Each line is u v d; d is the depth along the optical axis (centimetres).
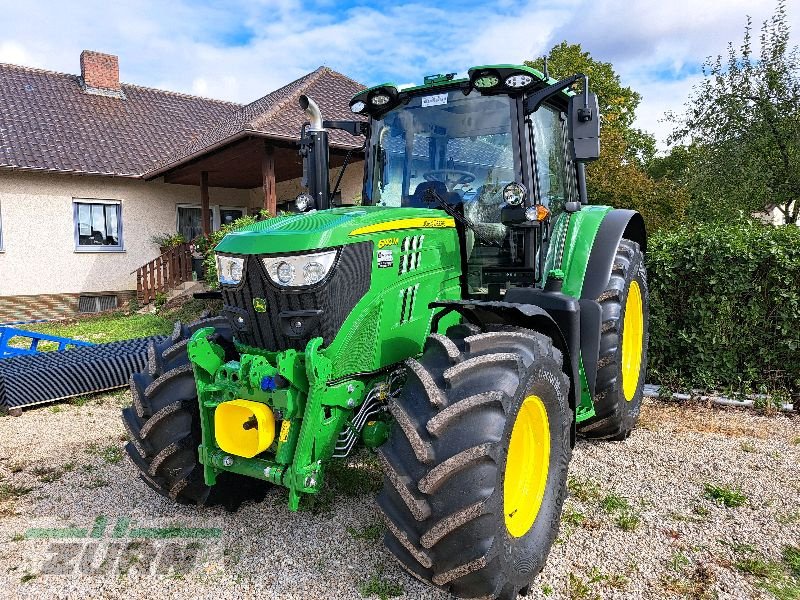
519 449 288
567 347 325
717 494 363
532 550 270
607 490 374
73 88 1716
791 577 284
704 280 576
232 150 1183
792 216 1320
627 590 275
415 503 238
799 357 549
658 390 585
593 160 334
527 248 367
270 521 342
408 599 269
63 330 1105
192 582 285
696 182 1244
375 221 294
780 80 1179
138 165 1490
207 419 300
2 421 540
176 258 1384
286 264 268
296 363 267
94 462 439
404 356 316
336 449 288
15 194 1359
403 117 401
